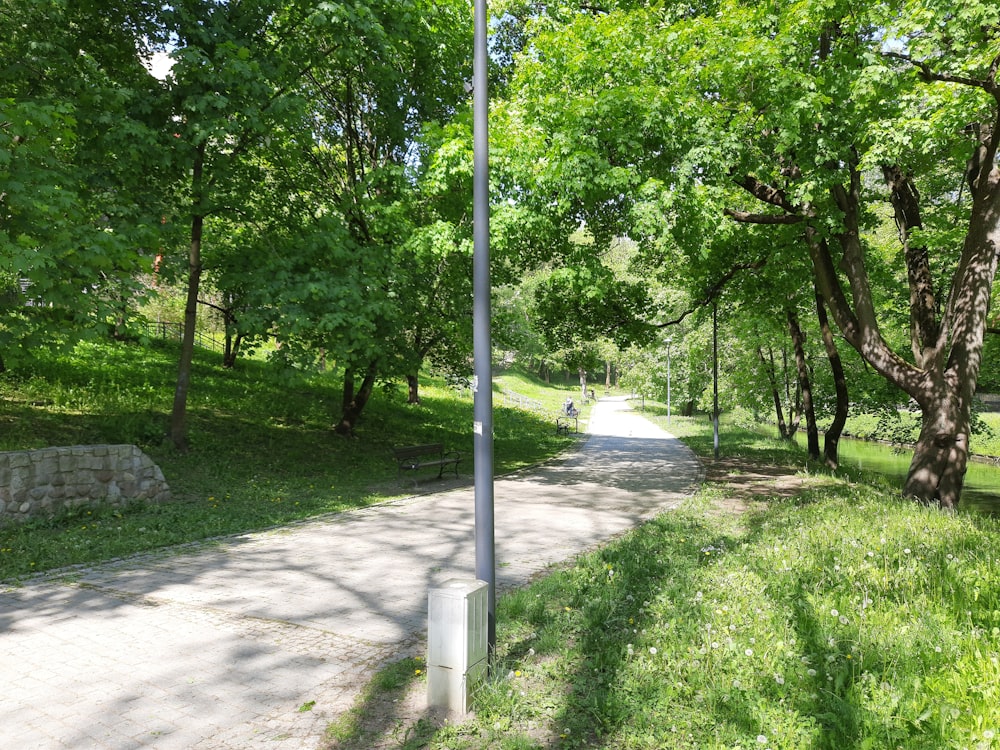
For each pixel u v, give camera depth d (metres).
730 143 11.09
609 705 3.68
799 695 3.60
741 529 8.91
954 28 9.45
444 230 13.34
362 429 20.72
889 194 16.84
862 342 13.88
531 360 68.69
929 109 10.40
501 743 3.40
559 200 11.94
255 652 4.84
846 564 5.93
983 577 5.36
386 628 5.37
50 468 9.18
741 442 27.31
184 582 6.71
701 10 13.52
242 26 12.70
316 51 13.89
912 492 12.95
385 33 13.80
